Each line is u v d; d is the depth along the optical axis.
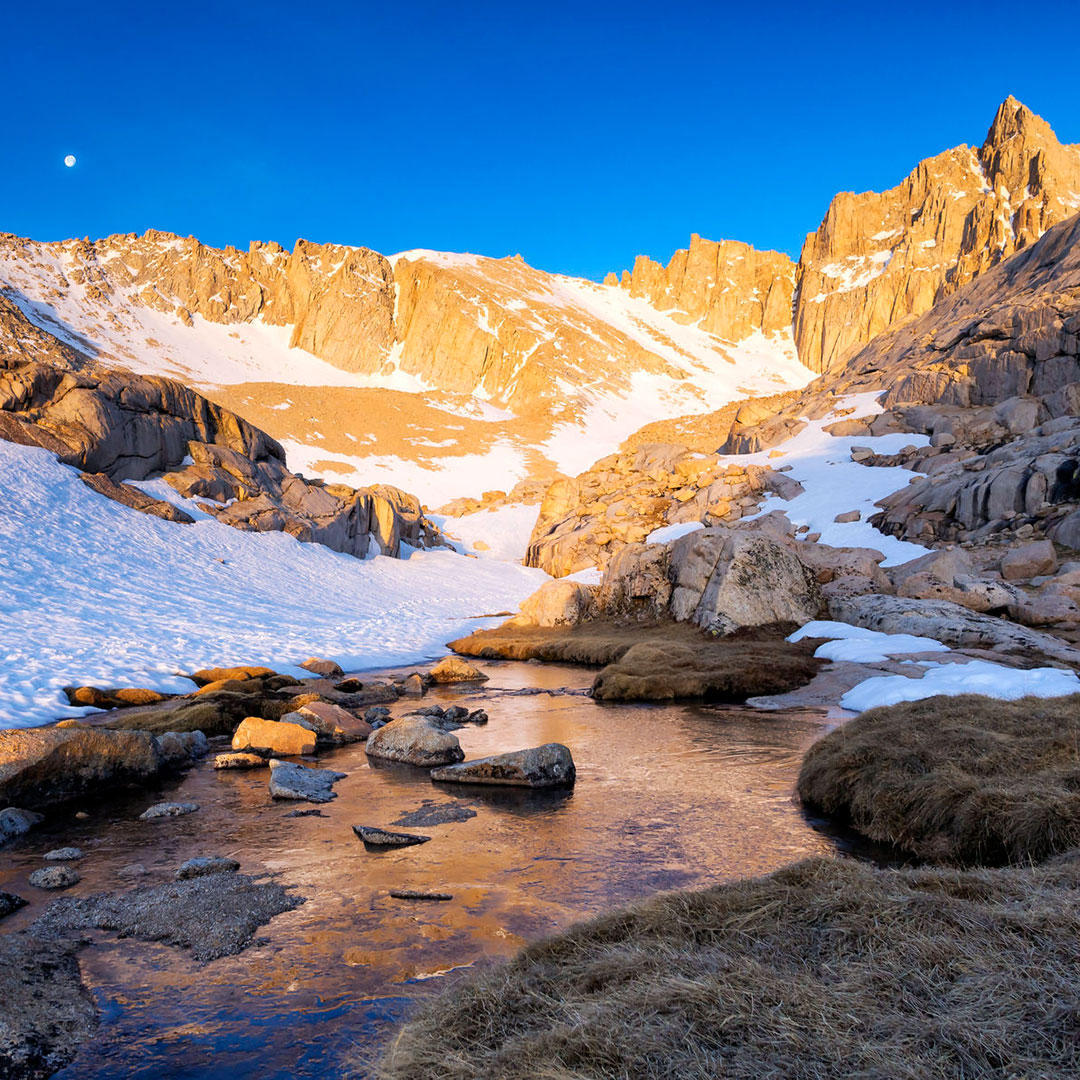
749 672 20.56
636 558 35.34
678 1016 3.46
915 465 49.03
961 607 25.27
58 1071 4.36
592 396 180.62
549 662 28.72
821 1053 3.12
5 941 6.09
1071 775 7.68
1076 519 32.59
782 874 5.17
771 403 94.31
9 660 18.92
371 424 142.50
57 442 44.31
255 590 40.47
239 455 57.75
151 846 8.70
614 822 9.30
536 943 4.73
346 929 6.29
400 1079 3.51
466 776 11.54
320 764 13.15
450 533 88.31
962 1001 3.38
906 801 8.36
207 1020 4.91
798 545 34.34
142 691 17.95
